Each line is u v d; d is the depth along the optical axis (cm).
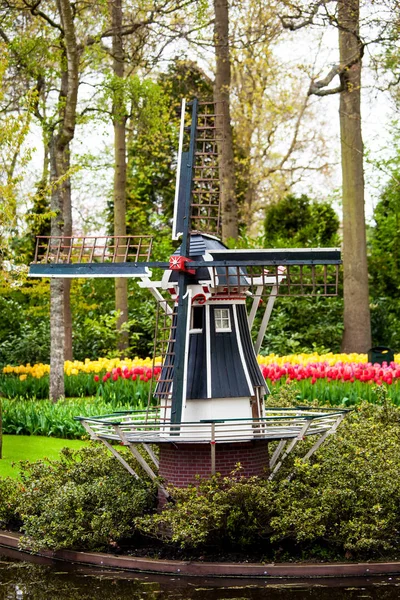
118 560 1264
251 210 4422
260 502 1224
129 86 2497
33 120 2348
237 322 1379
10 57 2322
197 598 1123
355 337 2788
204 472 1319
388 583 1167
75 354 3219
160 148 4222
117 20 2711
